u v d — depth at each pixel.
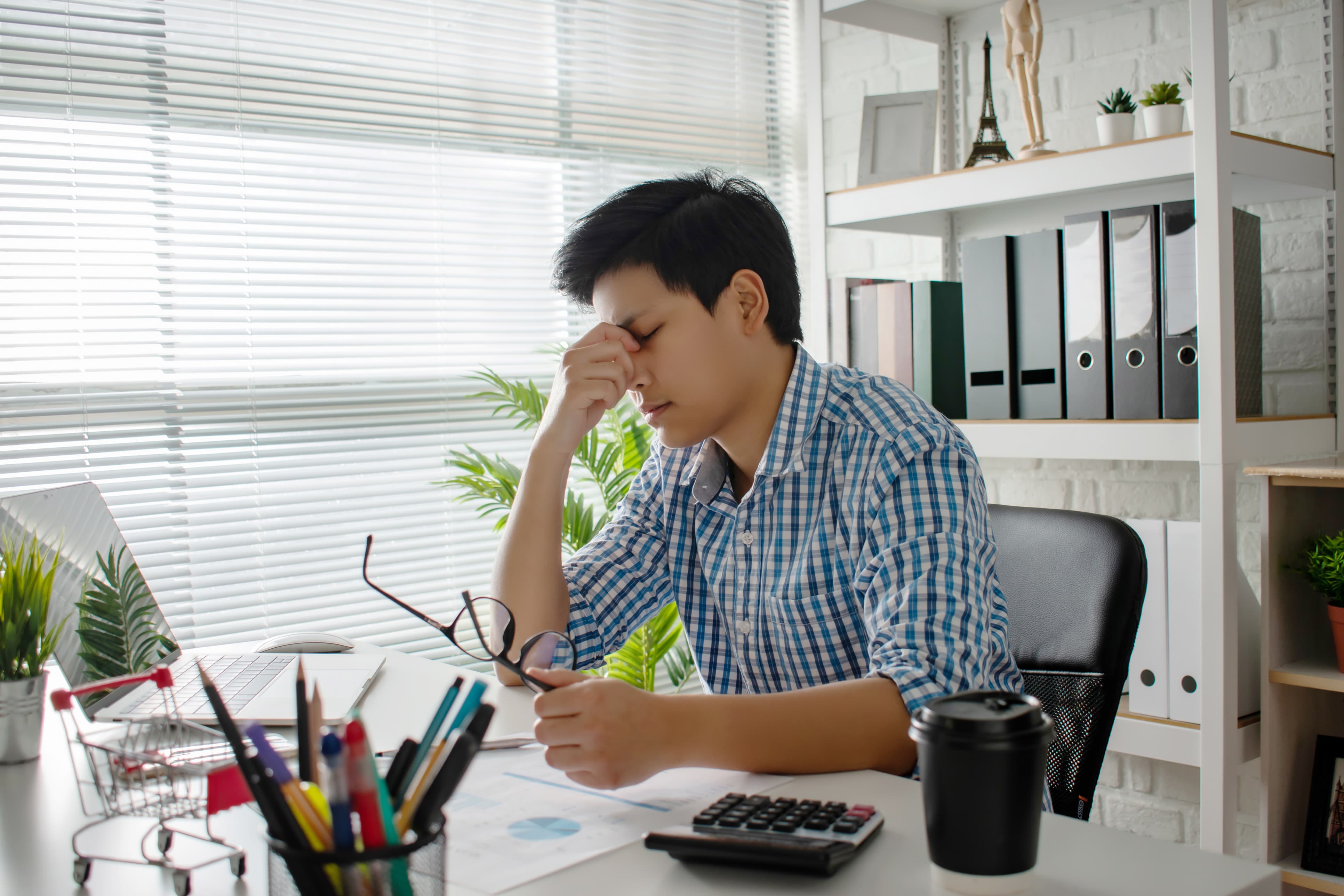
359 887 0.45
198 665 0.49
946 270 2.20
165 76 1.89
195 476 1.94
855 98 2.46
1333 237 1.67
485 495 2.04
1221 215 1.46
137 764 0.71
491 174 2.26
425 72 2.15
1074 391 1.69
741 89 2.62
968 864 0.54
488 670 2.20
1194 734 1.54
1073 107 2.02
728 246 0.97
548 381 2.33
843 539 0.98
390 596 0.82
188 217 1.90
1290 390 1.74
